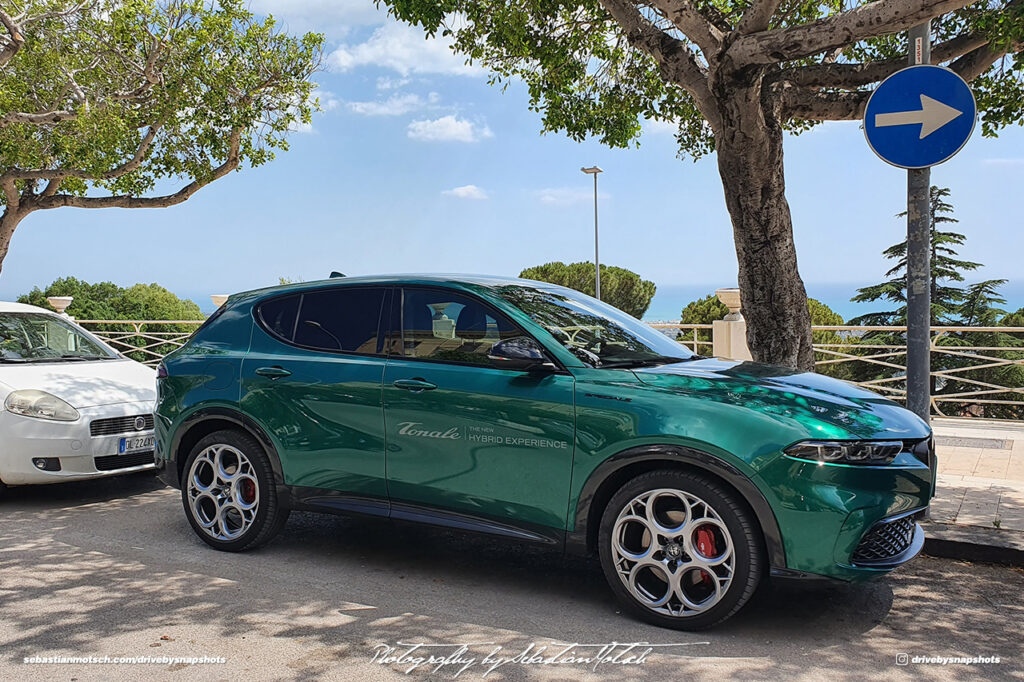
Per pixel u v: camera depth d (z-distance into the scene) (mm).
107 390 6656
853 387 4285
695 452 3742
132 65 13305
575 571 4770
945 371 10914
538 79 9477
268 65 14211
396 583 4559
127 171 14188
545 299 4777
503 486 4230
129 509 6312
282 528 5723
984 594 4391
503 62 9242
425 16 7078
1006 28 6148
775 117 6637
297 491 4906
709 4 7734
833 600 4277
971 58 7336
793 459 3602
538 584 4543
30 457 6176
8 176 13875
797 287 6754
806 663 3514
